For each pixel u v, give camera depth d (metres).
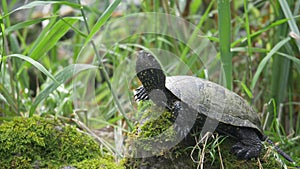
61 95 5.49
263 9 6.65
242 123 3.77
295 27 5.00
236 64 6.45
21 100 5.35
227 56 4.73
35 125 3.86
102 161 3.79
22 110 5.28
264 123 5.16
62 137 3.86
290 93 5.61
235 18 6.23
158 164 3.81
